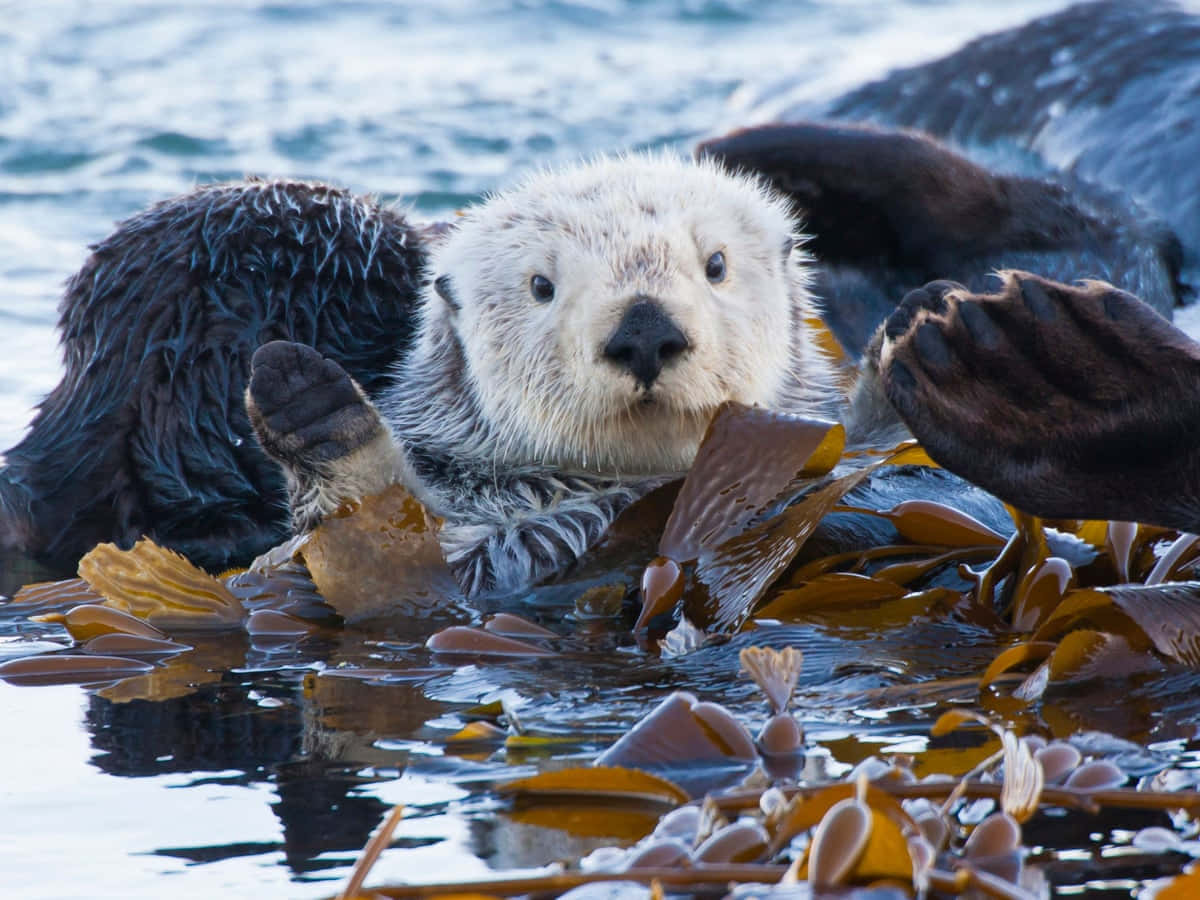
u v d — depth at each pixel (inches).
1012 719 267.6
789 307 439.2
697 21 1599.4
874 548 365.4
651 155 466.3
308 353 356.5
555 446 403.9
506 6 1640.0
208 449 450.3
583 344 372.5
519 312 400.8
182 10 1594.5
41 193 921.5
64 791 252.8
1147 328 275.7
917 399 283.6
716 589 332.8
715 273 394.9
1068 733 259.3
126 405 451.2
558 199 404.8
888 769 232.5
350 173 960.9
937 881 190.7
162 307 453.1
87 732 284.8
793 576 354.3
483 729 271.4
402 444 418.3
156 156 1004.6
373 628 357.7
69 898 212.8
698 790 239.6
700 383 373.4
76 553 460.8
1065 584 323.3
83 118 1112.2
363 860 197.3
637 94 1218.0
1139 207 750.5
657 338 361.7
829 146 610.5
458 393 432.8
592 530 392.8
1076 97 831.1
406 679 312.8
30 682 321.1
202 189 484.4
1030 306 281.4
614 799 238.5
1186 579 329.7
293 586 376.5
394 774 254.8
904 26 1576.0
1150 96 809.5
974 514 392.2
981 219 634.2
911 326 294.2
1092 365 277.3
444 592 366.0
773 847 206.8
